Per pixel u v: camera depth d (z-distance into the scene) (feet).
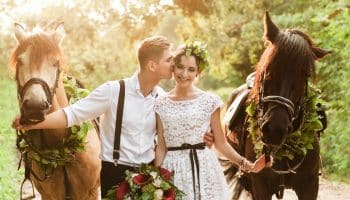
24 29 17.57
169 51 16.85
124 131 16.88
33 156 17.99
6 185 31.12
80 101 16.93
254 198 21.84
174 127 16.65
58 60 17.03
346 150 47.09
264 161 18.06
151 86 17.04
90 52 66.95
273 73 18.38
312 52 18.85
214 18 69.31
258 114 19.21
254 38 83.30
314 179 21.24
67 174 18.52
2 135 42.06
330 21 51.24
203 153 16.74
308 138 19.83
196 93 16.92
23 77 16.55
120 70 68.85
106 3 63.52
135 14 63.82
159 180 15.93
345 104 49.88
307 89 19.47
